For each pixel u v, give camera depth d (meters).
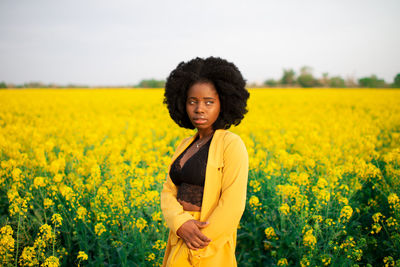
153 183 3.40
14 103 15.23
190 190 1.50
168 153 5.79
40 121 9.48
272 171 3.59
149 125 8.36
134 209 2.99
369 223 3.22
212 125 1.59
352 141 6.28
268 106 15.00
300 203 2.85
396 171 3.48
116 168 3.76
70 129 7.60
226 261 1.44
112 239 2.76
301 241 2.74
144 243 2.59
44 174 3.95
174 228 1.40
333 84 45.44
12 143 5.42
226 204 1.35
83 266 2.75
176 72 1.61
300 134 7.64
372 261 2.76
